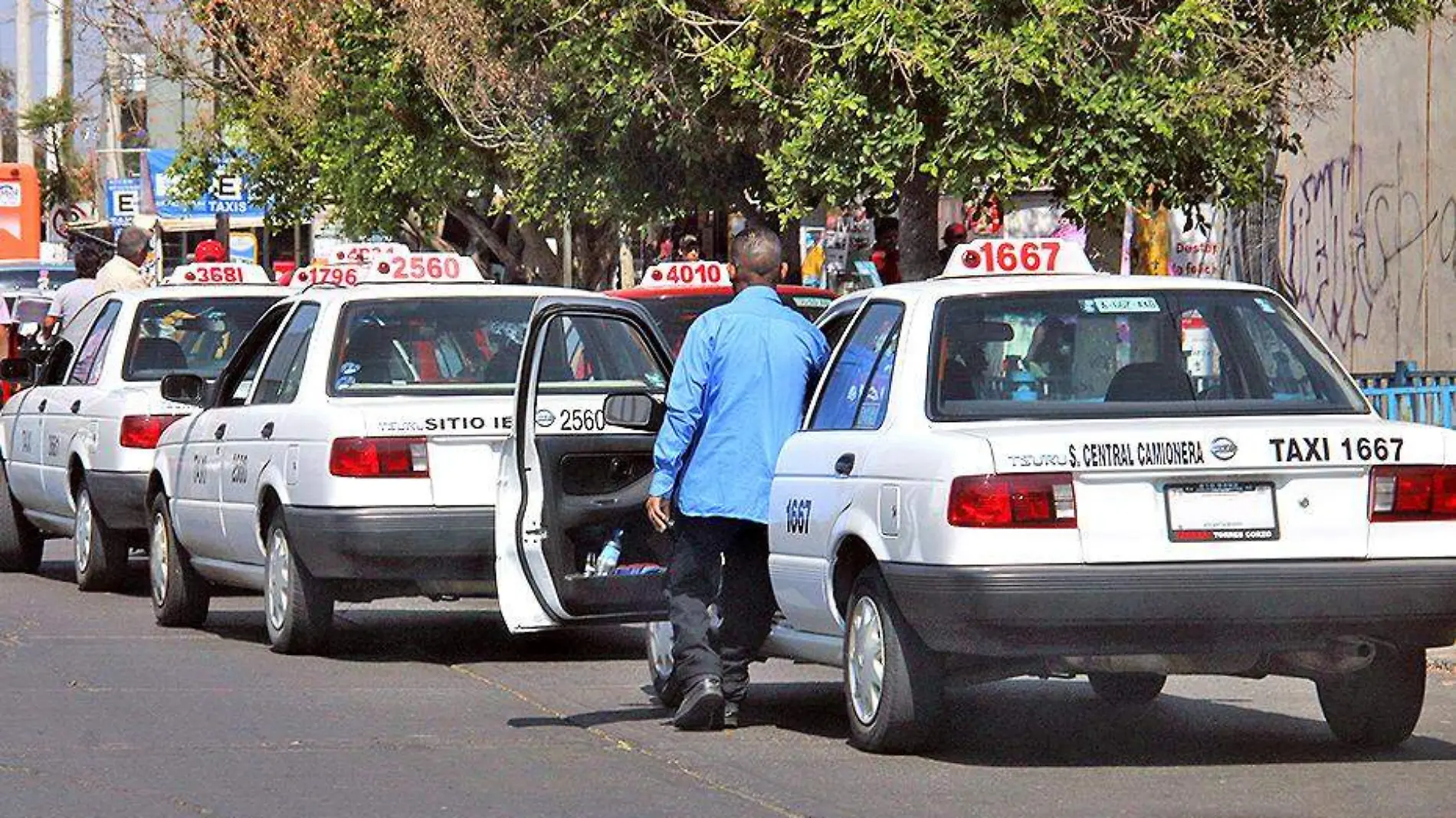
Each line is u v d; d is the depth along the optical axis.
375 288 19.89
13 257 63.81
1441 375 27.27
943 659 13.89
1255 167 26.92
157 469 22.23
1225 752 14.55
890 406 14.15
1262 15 25.92
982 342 14.10
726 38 29.45
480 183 44.38
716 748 14.75
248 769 13.84
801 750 14.63
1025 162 25.91
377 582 18.98
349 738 15.05
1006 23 26.22
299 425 19.02
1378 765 13.99
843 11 27.08
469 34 38.38
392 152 44.03
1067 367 14.06
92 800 12.80
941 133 27.08
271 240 70.81
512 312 19.91
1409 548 13.22
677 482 15.39
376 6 43.94
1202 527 13.06
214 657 19.42
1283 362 14.24
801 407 15.51
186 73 51.84
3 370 27.16
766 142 31.94
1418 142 30.94
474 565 18.61
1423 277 30.81
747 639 15.66
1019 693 17.61
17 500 27.47
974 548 12.96
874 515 13.89
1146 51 25.92
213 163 53.59
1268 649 13.24
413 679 18.17
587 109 35.31
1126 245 27.39
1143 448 13.02
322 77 45.66
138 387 24.28
